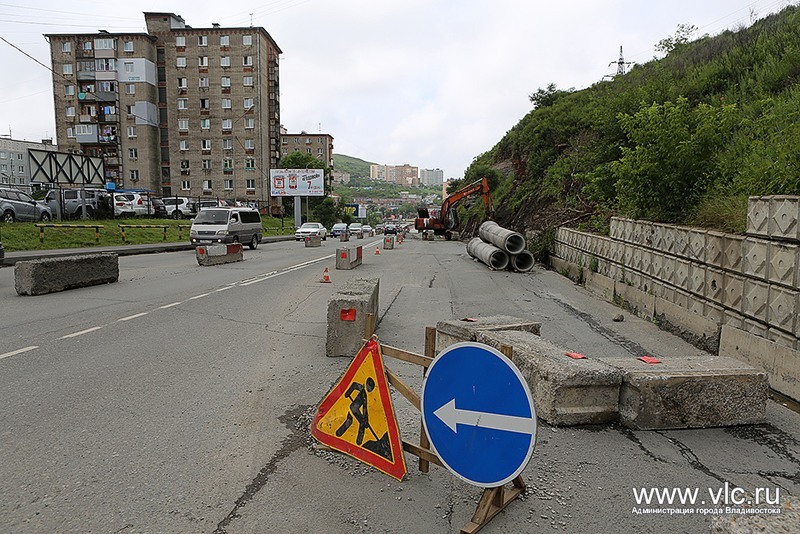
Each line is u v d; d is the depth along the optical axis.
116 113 62.25
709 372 4.52
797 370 5.10
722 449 4.07
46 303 9.75
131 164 63.22
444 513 3.12
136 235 27.52
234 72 63.66
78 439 3.98
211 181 65.00
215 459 3.71
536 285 13.38
